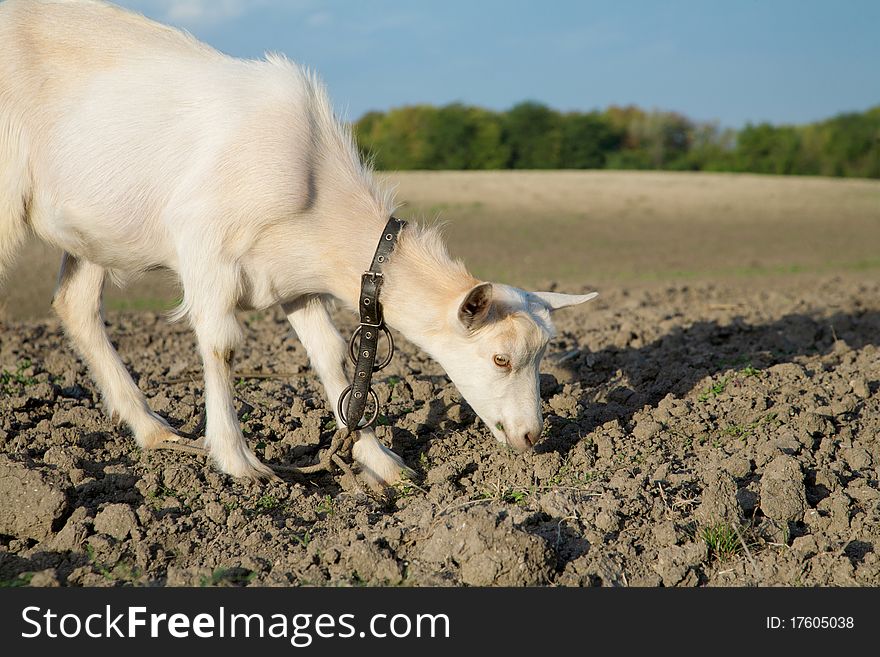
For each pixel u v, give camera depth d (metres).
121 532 4.88
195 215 5.38
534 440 5.46
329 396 6.04
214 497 5.34
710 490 5.01
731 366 8.17
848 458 5.86
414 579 4.45
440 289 5.49
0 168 5.73
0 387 7.37
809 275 21.75
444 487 5.47
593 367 8.36
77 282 6.27
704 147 89.50
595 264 23.89
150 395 7.42
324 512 5.31
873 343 9.54
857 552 4.78
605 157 87.62
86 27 5.76
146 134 5.51
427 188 46.53
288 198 5.38
